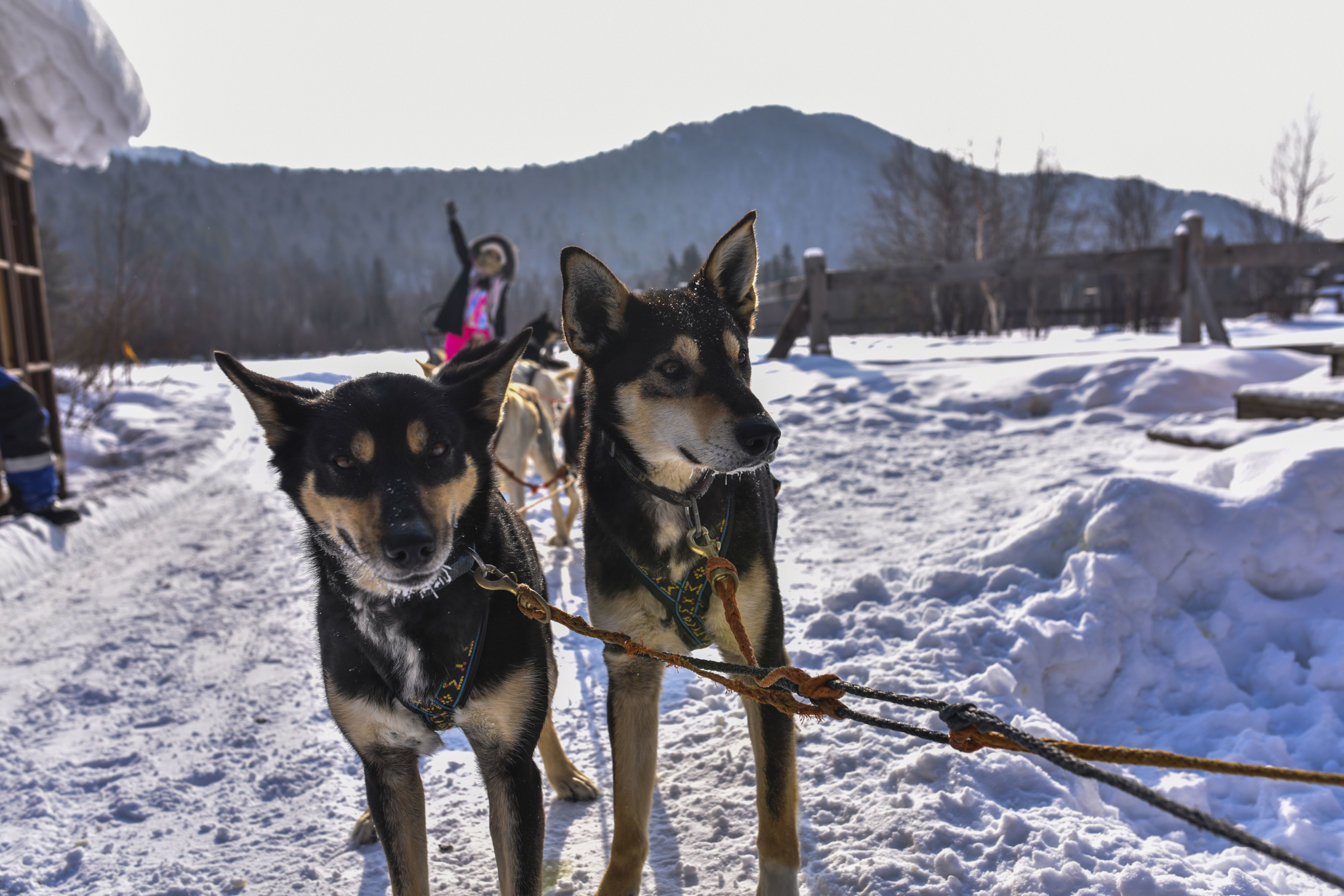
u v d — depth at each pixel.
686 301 2.63
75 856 2.78
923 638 3.80
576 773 3.05
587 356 2.62
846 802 2.74
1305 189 32.31
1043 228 30.36
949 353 13.50
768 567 2.55
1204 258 10.88
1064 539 4.38
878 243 36.44
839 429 8.23
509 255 8.36
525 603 2.09
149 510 7.60
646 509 2.47
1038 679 3.63
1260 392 6.06
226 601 5.19
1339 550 3.95
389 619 2.07
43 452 6.46
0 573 5.54
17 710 3.83
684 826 2.77
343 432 2.05
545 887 2.54
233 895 2.59
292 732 3.57
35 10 5.88
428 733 2.16
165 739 3.55
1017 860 2.38
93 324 12.70
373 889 2.58
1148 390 7.61
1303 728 3.37
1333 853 2.74
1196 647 3.78
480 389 2.27
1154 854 2.44
